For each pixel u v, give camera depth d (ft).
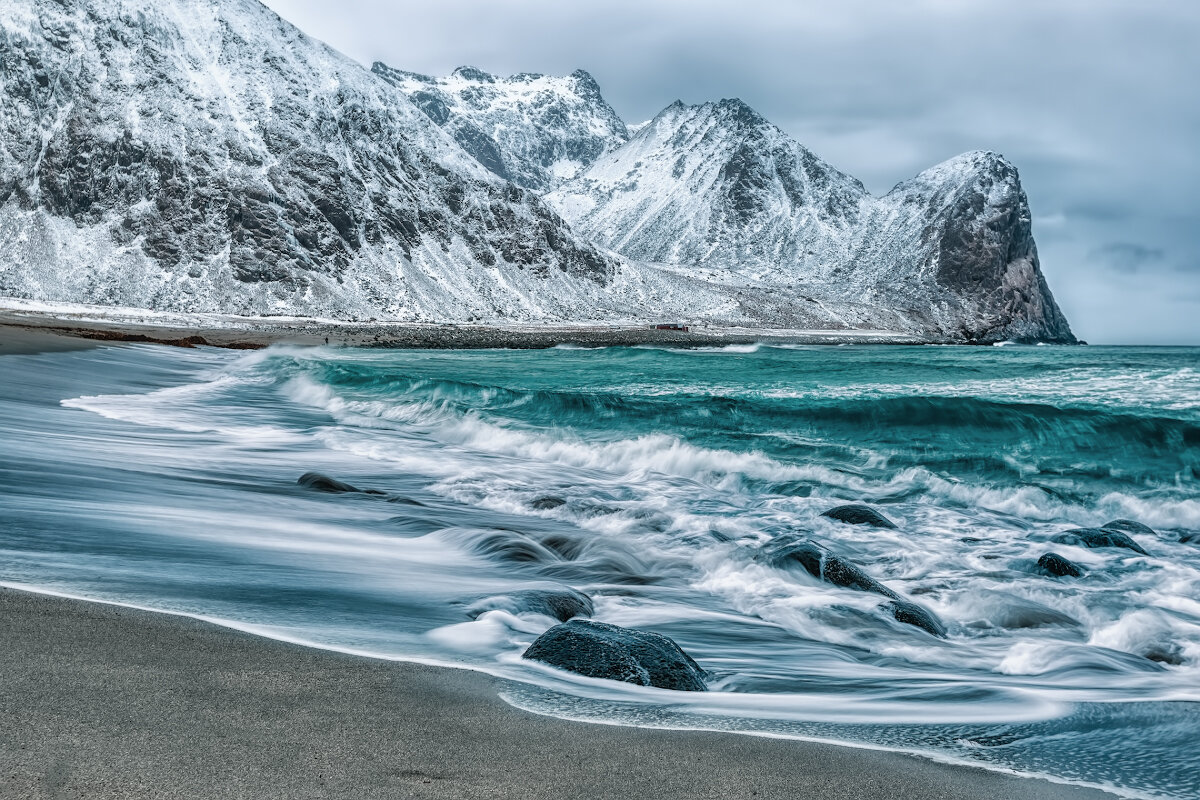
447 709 9.25
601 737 8.66
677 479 43.24
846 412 60.34
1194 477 43.27
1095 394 80.43
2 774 6.77
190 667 9.99
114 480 28.40
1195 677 15.56
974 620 20.88
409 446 50.31
